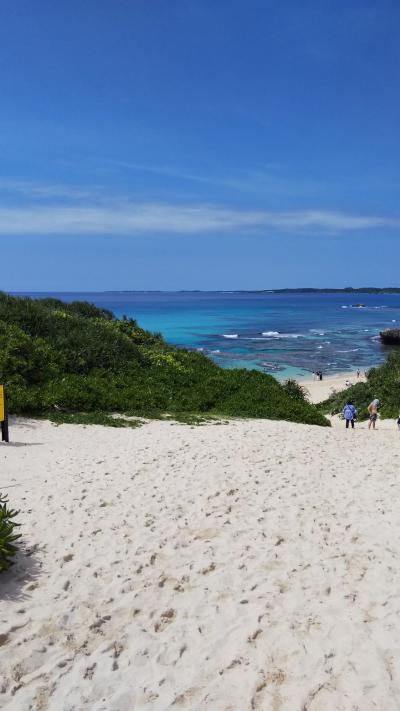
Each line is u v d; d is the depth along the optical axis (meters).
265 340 92.94
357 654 4.79
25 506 8.51
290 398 24.77
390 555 6.91
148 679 4.52
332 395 37.66
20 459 11.91
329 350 78.94
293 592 5.93
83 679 4.48
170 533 7.48
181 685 4.44
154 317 155.62
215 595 5.86
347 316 169.12
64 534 7.36
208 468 10.90
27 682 4.43
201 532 7.56
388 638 5.02
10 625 5.15
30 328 23.06
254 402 22.81
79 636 5.07
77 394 18.86
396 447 16.25
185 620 5.39
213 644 4.98
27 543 7.03
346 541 7.40
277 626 5.25
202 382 24.30
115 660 4.75
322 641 5.00
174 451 12.48
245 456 12.16
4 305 23.92
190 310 199.50
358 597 5.82
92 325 26.22
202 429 16.45
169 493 9.27
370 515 8.56
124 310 197.38
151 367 24.61
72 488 9.52
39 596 5.73
